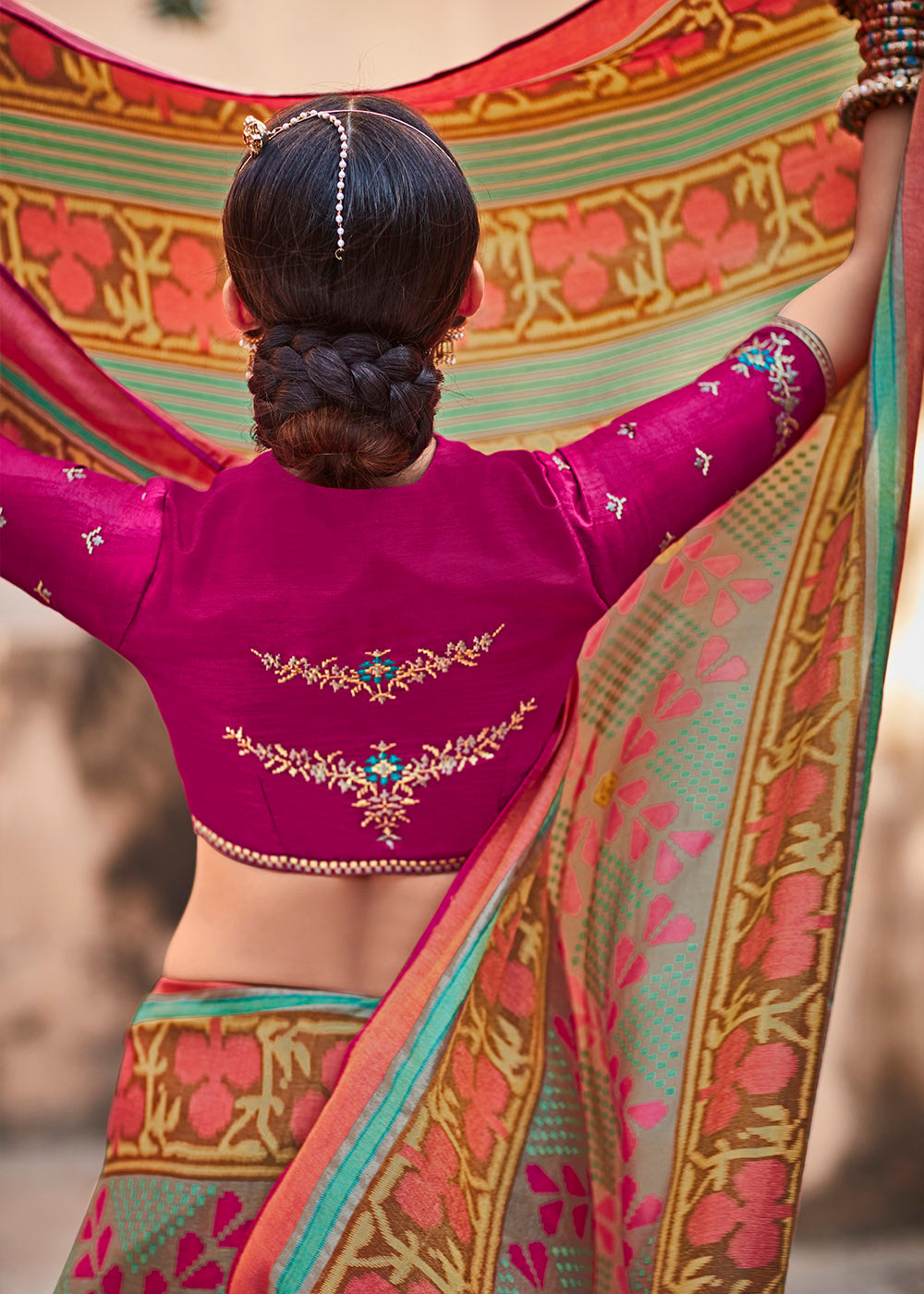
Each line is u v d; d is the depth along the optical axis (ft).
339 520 3.88
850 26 5.27
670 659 5.22
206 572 3.90
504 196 5.82
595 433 4.15
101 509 3.98
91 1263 4.14
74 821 16.29
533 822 4.15
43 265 5.75
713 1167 4.34
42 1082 16.17
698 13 5.39
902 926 15.17
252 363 3.91
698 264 5.62
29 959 16.21
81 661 16.25
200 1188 4.04
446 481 3.95
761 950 4.51
